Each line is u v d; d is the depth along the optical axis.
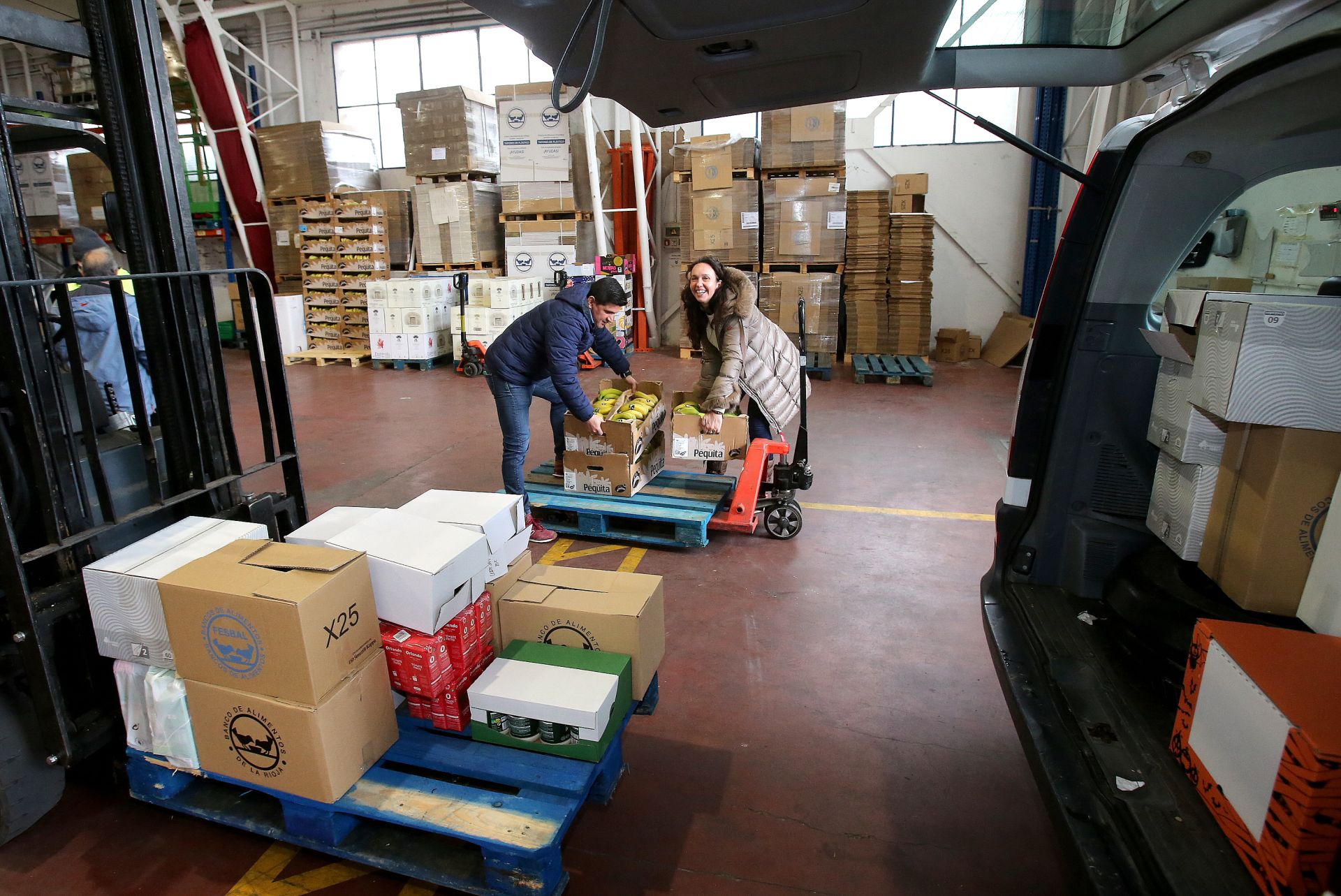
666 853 2.17
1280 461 1.73
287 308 10.46
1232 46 1.85
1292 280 2.33
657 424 4.79
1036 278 10.15
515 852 1.83
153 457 2.39
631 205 10.85
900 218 9.24
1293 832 1.27
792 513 4.39
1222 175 2.15
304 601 1.83
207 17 10.11
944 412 7.37
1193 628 1.91
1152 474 2.40
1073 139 9.84
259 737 1.97
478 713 2.15
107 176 10.24
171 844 2.24
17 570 1.96
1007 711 2.82
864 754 2.59
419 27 11.77
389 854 2.02
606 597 2.44
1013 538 2.59
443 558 2.16
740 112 2.43
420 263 10.55
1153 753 1.76
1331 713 1.31
